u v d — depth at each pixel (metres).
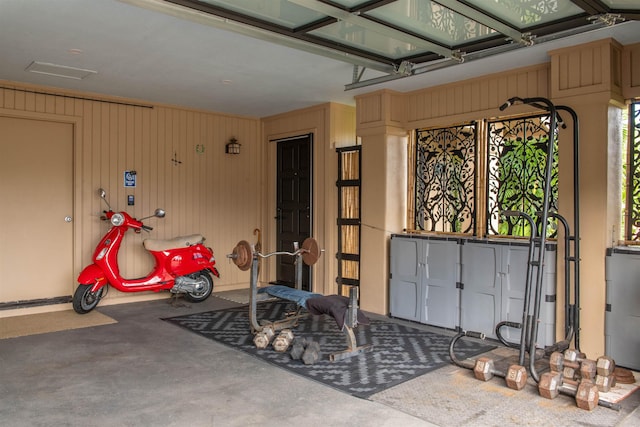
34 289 5.92
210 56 4.66
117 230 5.96
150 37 4.16
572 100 4.28
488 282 4.84
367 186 6.03
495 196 5.18
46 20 3.80
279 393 3.46
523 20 3.43
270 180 7.61
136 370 3.92
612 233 4.26
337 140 6.65
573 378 3.69
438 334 5.04
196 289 6.34
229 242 7.47
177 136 6.90
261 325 5.00
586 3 3.05
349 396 3.41
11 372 3.86
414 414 3.13
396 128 5.88
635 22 3.70
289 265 7.31
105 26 3.92
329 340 4.81
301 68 5.04
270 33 3.70
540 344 4.45
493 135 5.20
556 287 4.45
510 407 3.24
